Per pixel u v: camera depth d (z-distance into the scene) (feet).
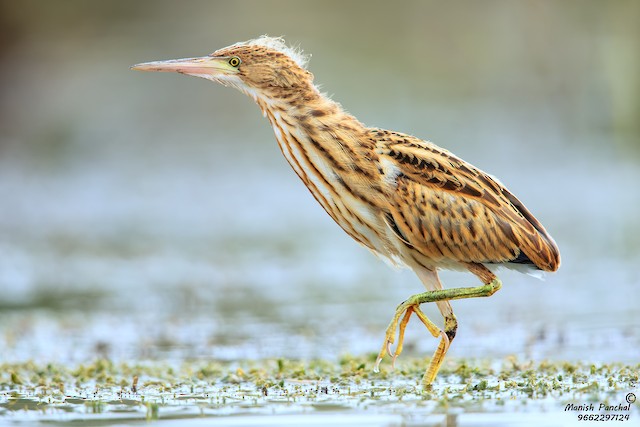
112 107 100.68
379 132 29.71
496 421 23.75
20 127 99.91
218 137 96.84
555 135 90.33
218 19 109.40
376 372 29.68
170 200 77.77
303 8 110.52
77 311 46.70
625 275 49.47
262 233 66.39
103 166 89.35
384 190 28.99
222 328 42.14
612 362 31.32
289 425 23.95
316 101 29.84
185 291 50.98
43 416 25.40
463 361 32.48
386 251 30.30
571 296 45.83
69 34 107.55
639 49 93.20
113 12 109.81
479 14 103.86
